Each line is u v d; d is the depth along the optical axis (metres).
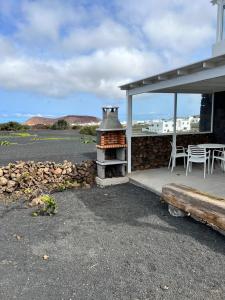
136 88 7.88
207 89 8.21
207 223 4.70
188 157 7.92
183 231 4.52
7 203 6.31
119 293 3.04
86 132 26.61
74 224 4.96
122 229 4.69
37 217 5.35
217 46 8.89
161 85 6.70
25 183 7.41
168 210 5.49
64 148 14.87
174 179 7.43
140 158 8.88
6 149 14.52
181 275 3.33
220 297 2.93
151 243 4.16
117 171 8.17
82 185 7.69
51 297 2.99
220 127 9.41
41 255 3.89
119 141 7.91
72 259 3.77
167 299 2.92
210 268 3.46
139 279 3.28
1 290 3.13
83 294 3.04
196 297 2.94
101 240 4.31
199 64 5.03
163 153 9.27
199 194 4.76
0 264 3.66
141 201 6.16
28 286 3.20
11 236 4.50
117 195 6.69
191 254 3.80
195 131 9.77
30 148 14.94
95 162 8.38
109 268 3.53
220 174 7.86
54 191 7.20
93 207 5.87
